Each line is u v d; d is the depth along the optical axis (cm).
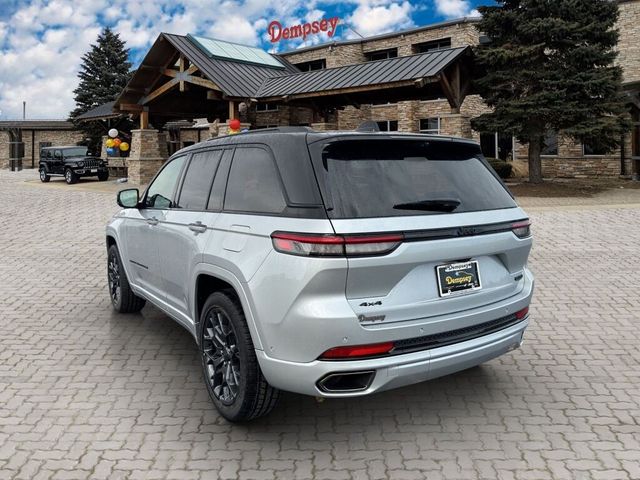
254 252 336
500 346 363
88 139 4828
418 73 1867
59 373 461
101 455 333
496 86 1892
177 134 3922
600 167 2422
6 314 632
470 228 341
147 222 502
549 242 1055
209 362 391
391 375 314
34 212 1631
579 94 1784
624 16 2481
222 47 2556
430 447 342
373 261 305
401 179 338
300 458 330
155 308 661
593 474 311
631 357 492
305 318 303
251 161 377
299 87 2144
